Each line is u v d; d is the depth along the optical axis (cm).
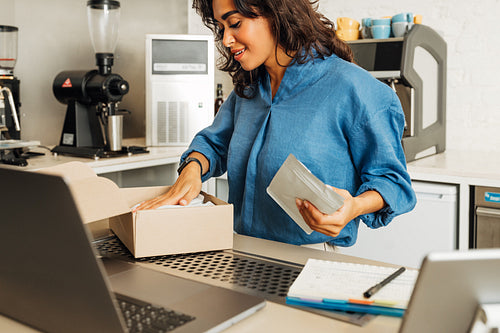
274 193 107
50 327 76
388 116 125
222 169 162
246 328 78
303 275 94
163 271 104
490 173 209
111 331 67
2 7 259
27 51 272
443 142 267
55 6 283
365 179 122
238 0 120
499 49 263
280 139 131
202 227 114
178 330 74
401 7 285
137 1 324
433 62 253
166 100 282
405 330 61
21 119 273
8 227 71
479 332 58
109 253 116
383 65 232
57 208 63
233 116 158
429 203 224
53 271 69
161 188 136
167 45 280
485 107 271
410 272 96
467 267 56
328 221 101
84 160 235
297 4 126
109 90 244
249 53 129
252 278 99
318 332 76
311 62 132
